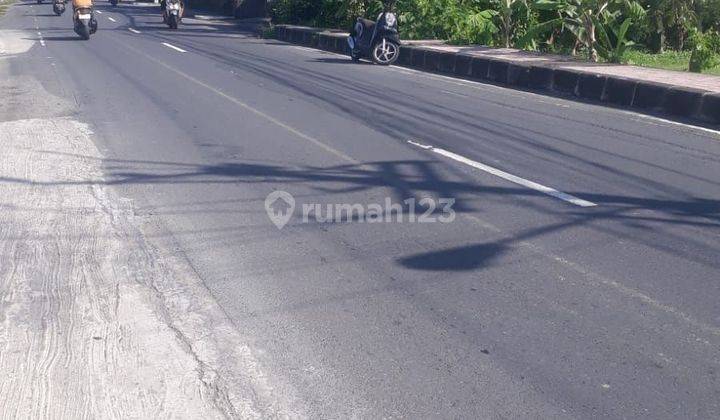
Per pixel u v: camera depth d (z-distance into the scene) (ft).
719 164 31.55
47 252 21.40
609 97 47.50
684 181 28.84
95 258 21.01
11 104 44.06
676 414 13.87
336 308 18.03
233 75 56.29
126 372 15.23
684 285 19.38
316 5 95.66
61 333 16.75
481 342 16.44
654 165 31.14
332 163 31.14
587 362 15.65
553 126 39.01
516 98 48.62
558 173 29.76
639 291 18.99
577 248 21.80
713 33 60.70
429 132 37.06
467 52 62.90
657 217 24.57
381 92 49.37
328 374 15.21
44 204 25.63
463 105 45.03
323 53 75.82
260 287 19.21
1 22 123.34
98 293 18.80
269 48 79.82
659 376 15.15
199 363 15.62
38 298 18.47
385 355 15.93
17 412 13.79
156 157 32.04
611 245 22.04
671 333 16.89
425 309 17.98
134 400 14.24
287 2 97.30
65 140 34.86
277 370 15.37
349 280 19.61
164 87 50.11
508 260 20.92
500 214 24.75
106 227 23.48
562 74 51.13
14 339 16.46
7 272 19.97
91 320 17.38
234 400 14.30
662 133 37.76
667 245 22.09
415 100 46.42
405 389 14.66
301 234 22.98
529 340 16.52
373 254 21.35
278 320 17.46
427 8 76.84
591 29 62.44
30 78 54.60
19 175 29.04
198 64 62.90
